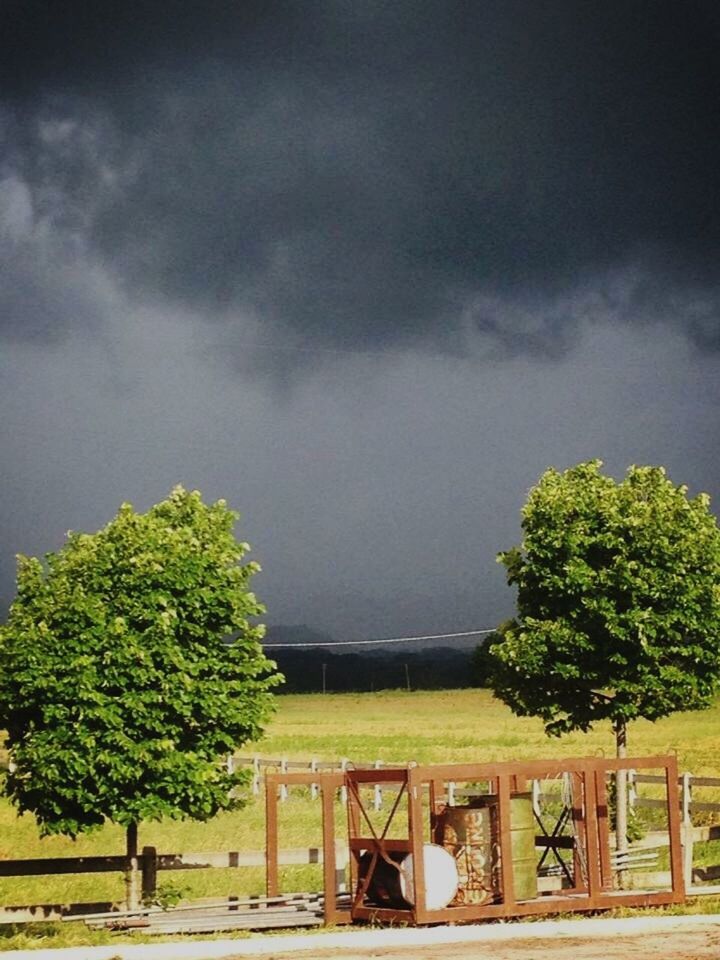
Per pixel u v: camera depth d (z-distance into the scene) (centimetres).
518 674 2570
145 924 1897
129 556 2034
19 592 2039
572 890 2000
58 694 1953
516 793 1947
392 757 4956
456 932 1748
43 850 3031
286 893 2323
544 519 2569
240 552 2116
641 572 2456
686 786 2778
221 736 2028
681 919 1841
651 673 2467
